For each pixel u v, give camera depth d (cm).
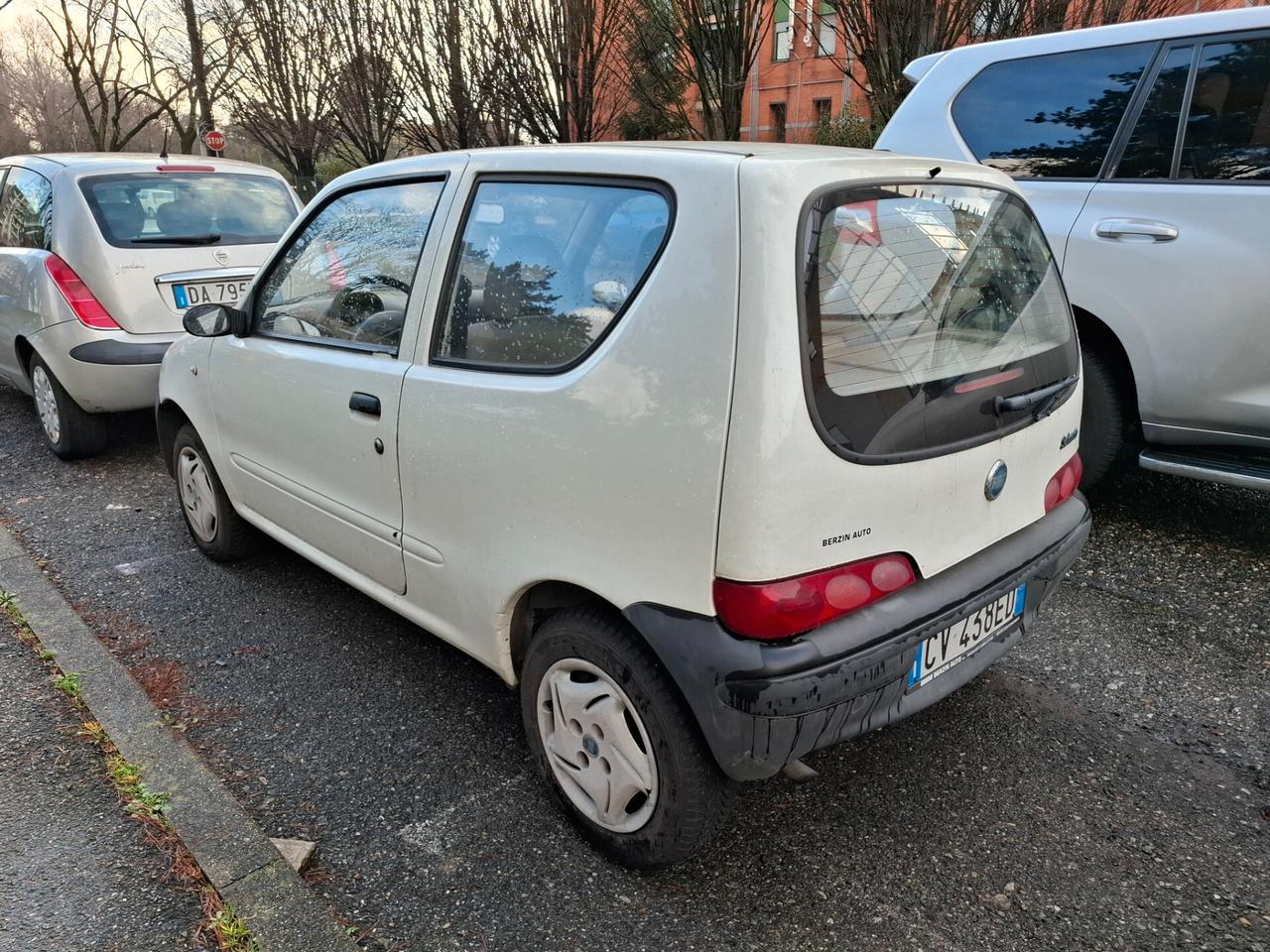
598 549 211
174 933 209
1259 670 314
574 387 213
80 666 316
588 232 221
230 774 267
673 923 214
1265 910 216
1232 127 367
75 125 3061
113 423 634
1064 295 275
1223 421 374
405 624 356
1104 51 405
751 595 186
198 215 554
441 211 263
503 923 214
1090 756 274
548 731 242
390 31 1527
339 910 218
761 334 182
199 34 1912
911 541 208
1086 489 429
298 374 307
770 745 192
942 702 301
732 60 1280
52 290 512
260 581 393
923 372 210
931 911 217
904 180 219
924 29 1033
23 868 228
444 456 248
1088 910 217
